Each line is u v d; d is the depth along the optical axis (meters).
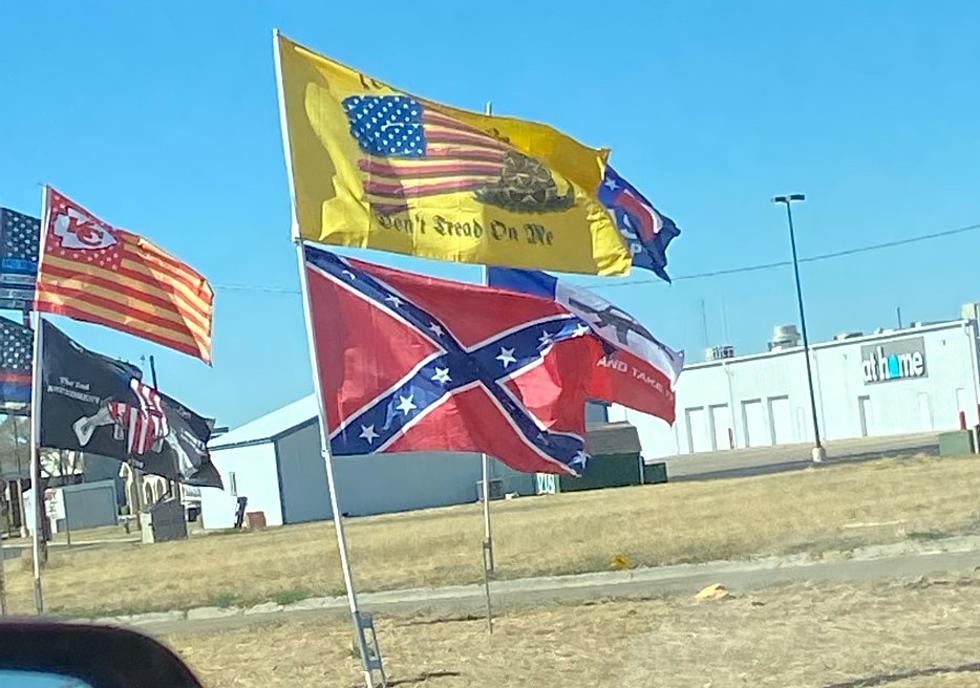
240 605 19.53
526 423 10.67
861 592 14.44
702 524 25.62
